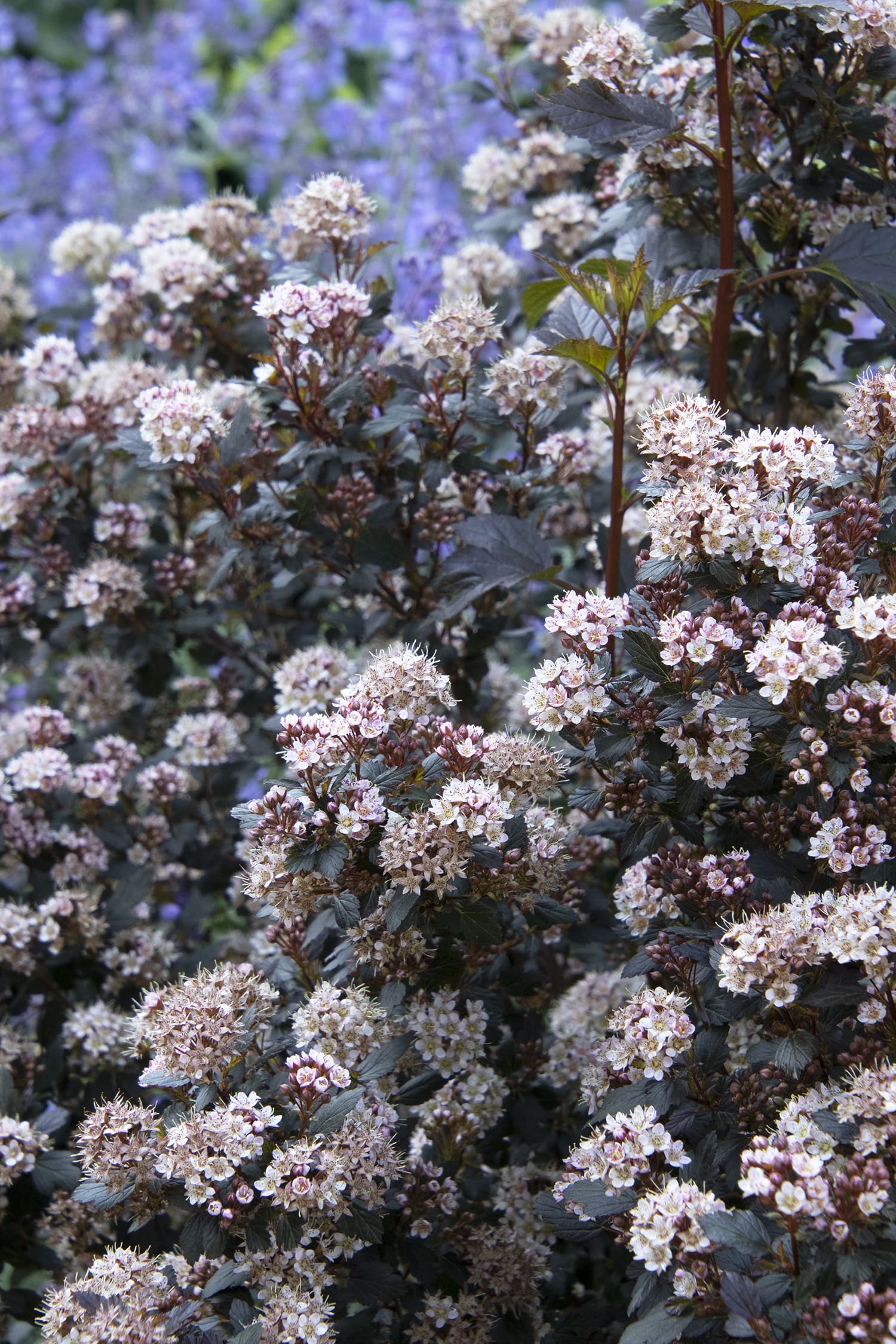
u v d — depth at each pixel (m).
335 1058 1.32
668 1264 1.23
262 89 2.81
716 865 1.32
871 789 1.32
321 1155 1.27
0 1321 1.47
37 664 1.67
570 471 1.50
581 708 1.31
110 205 2.66
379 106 2.63
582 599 1.32
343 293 1.46
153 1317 1.27
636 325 1.56
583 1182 1.27
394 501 1.50
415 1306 1.34
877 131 1.46
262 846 1.31
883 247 1.42
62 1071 1.50
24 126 2.87
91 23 3.07
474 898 1.32
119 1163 1.30
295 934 1.38
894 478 1.38
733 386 1.58
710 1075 1.30
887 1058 1.26
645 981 1.44
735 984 1.26
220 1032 1.30
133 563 1.60
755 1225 1.22
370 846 1.31
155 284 1.58
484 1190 1.41
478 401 1.47
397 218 2.25
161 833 1.59
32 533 1.60
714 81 1.47
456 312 1.45
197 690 1.67
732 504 1.30
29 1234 1.45
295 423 1.47
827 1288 1.20
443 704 1.36
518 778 1.32
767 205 1.50
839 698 1.27
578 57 1.46
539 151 1.67
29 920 1.49
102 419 1.57
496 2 1.70
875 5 1.42
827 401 1.55
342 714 1.32
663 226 1.52
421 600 1.52
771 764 1.32
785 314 1.49
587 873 1.47
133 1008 1.54
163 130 2.72
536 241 1.64
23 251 2.59
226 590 1.61
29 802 1.54
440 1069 1.35
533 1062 1.42
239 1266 1.29
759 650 1.27
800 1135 1.24
